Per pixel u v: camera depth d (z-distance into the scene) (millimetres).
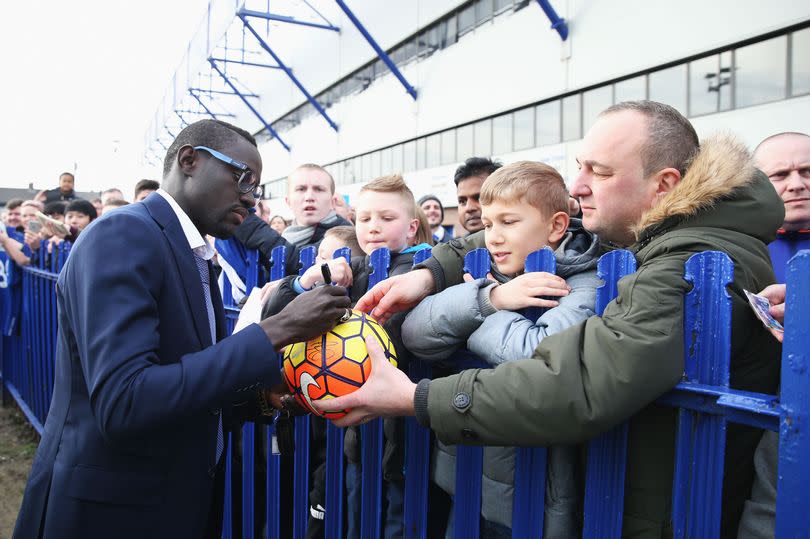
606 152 1315
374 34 17797
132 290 1201
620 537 1101
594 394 967
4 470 3938
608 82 10445
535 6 11836
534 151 12250
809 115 7391
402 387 1185
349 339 1249
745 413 875
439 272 1598
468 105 14102
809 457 765
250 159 1464
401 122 16969
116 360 1139
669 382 955
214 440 1472
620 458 1097
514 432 1026
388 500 1754
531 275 1293
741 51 8227
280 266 2186
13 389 5035
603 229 1399
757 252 1136
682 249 1073
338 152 20984
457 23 14516
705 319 973
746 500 1121
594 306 1254
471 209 3289
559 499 1234
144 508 1312
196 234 1429
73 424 1330
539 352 1074
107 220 1266
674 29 9016
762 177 1192
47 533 1297
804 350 771
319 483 2006
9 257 4805
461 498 1406
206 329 1396
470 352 1405
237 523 2467
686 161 1298
